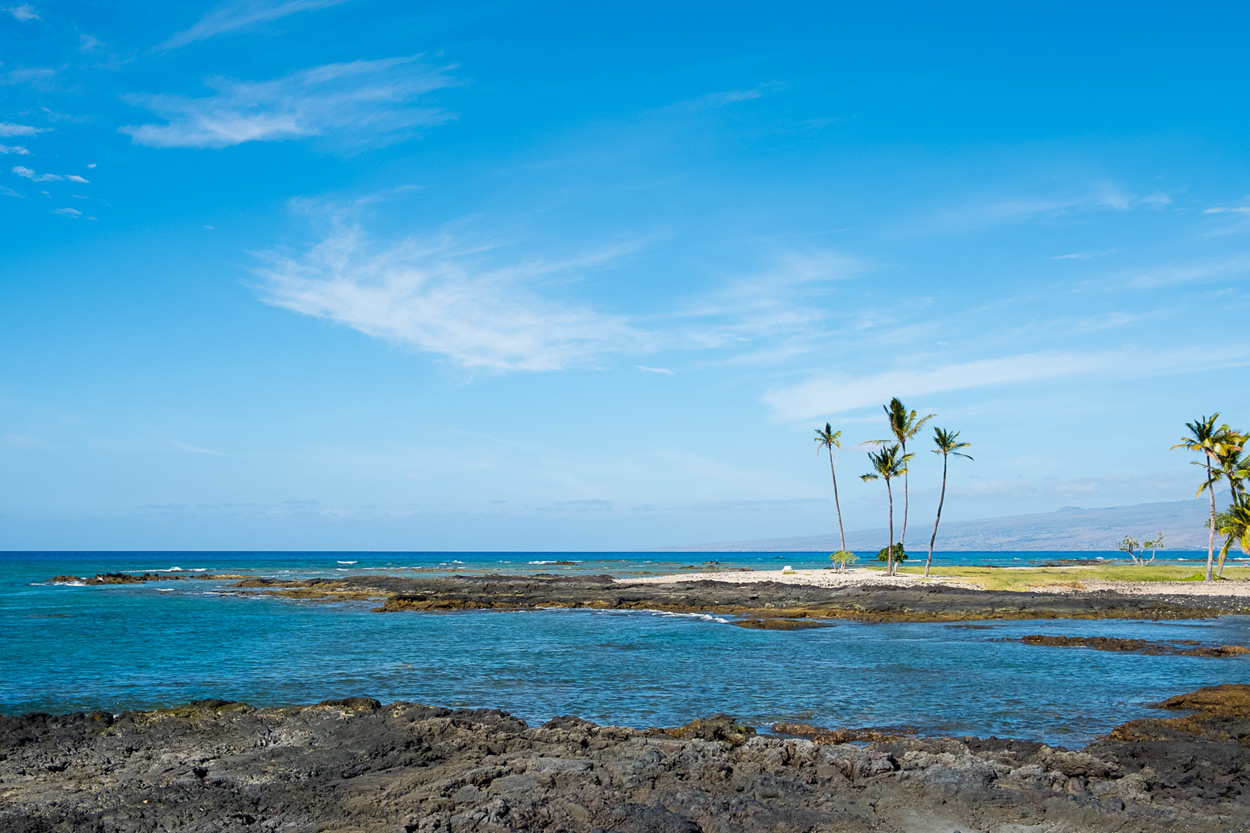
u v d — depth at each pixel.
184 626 43.41
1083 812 11.83
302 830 11.47
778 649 33.72
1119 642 34.53
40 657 31.33
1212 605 50.75
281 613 51.97
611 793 12.48
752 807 11.94
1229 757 14.84
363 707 20.05
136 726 18.08
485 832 10.98
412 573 118.25
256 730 17.66
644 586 69.94
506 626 43.81
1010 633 39.88
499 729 17.17
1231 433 69.31
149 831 11.52
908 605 51.28
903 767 14.05
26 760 15.47
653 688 24.50
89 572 122.94
